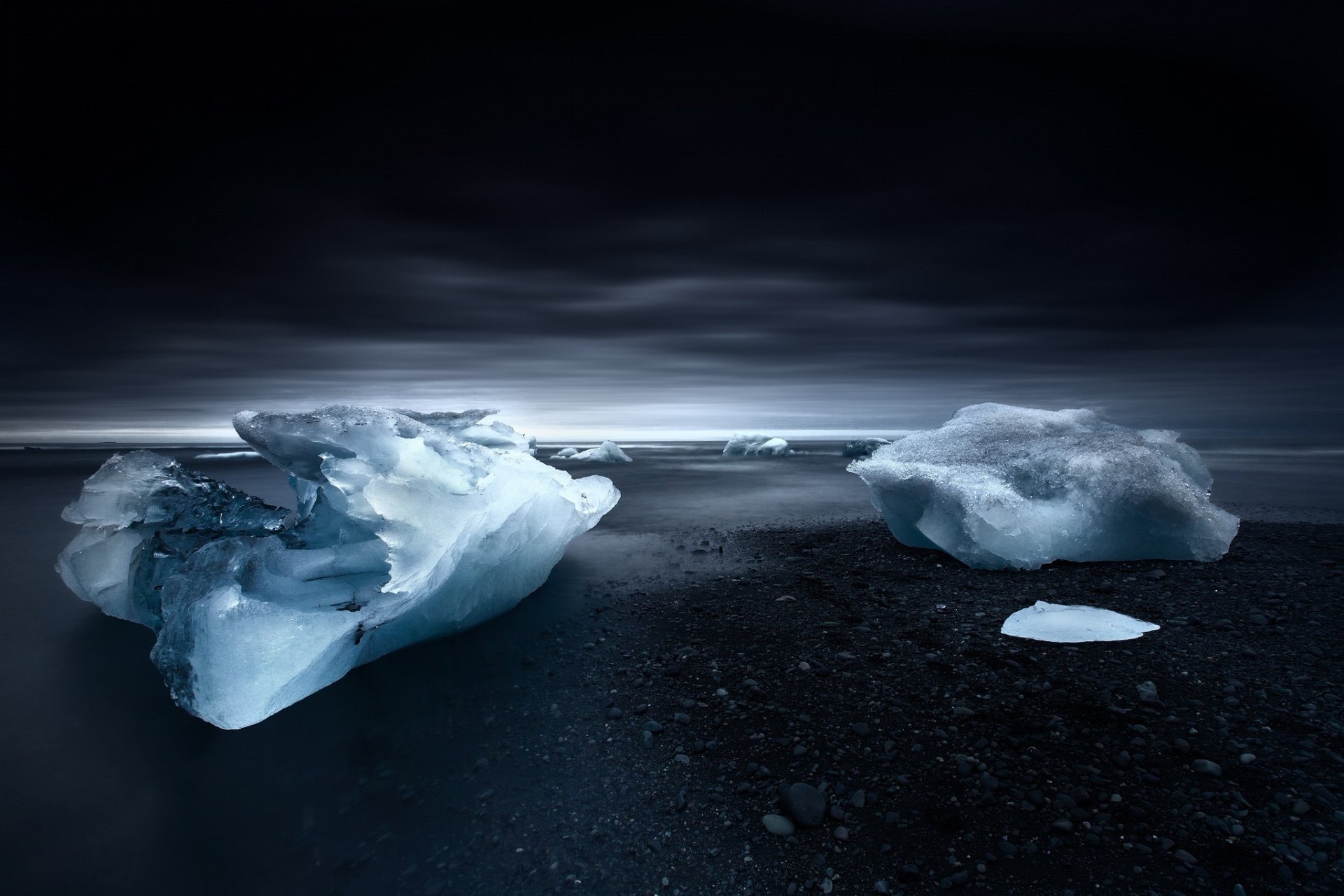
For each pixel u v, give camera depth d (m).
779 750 2.57
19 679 3.32
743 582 4.75
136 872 2.04
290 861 2.09
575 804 2.32
